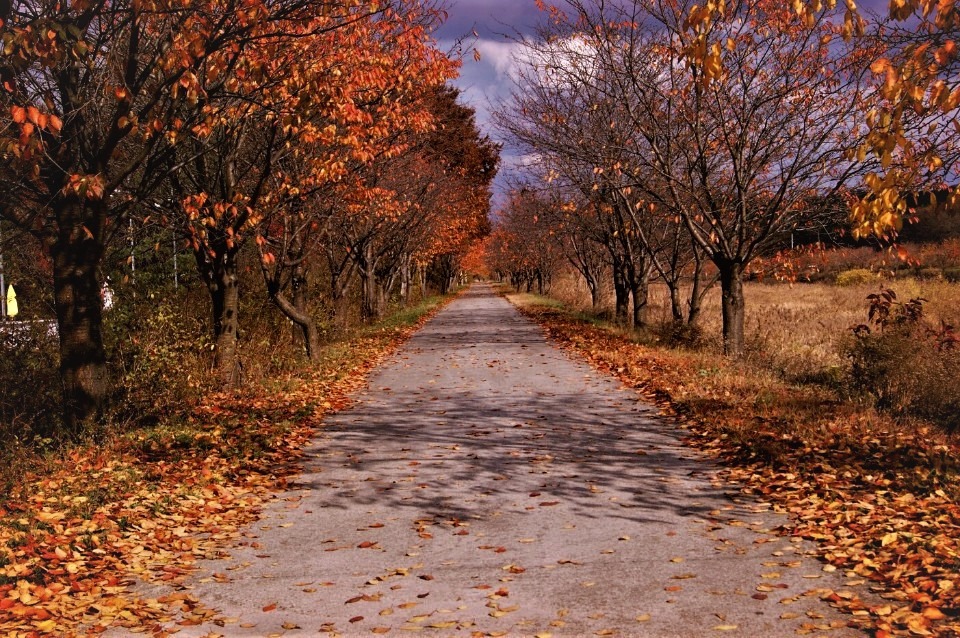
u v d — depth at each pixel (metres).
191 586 5.23
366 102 13.32
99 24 8.89
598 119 18.89
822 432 8.99
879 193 5.25
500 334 26.05
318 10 9.27
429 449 9.38
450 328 29.56
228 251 13.48
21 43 6.96
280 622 4.59
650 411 11.27
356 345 22.05
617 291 26.92
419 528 6.43
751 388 12.07
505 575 5.27
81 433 8.98
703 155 16.17
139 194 9.33
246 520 6.77
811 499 6.55
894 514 5.97
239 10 7.85
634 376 14.34
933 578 4.61
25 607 4.62
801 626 4.20
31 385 9.84
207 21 8.33
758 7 14.34
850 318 23.28
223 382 13.57
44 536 5.88
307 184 14.42
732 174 17.70
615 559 5.49
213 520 6.72
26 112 6.72
